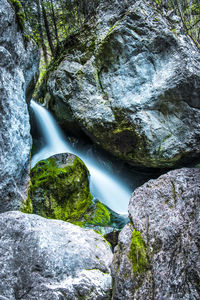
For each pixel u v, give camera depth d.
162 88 4.50
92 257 2.11
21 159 3.35
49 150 6.35
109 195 5.43
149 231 1.87
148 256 1.71
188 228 1.66
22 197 3.37
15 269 1.82
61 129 7.03
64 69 5.78
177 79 4.34
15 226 2.12
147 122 4.63
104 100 5.17
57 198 4.10
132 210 2.21
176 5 6.68
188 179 2.18
